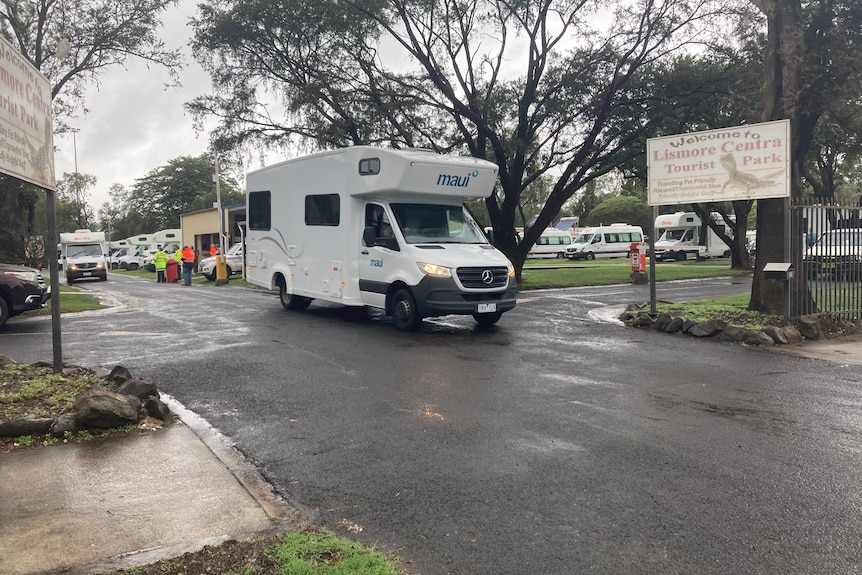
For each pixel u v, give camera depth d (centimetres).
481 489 455
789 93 1186
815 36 1282
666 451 530
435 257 1104
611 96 2066
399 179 1145
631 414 637
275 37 2105
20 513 409
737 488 456
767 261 1220
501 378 793
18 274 1269
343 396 709
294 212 1417
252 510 419
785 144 1064
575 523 402
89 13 2517
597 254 4991
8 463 496
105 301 1916
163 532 385
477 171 1220
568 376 805
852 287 1192
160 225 8950
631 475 479
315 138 2177
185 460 507
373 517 412
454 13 2111
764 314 1196
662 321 1176
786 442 553
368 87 2191
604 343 1046
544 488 456
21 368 744
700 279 2611
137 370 845
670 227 4572
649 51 2022
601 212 6838
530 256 5253
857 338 1078
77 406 580
